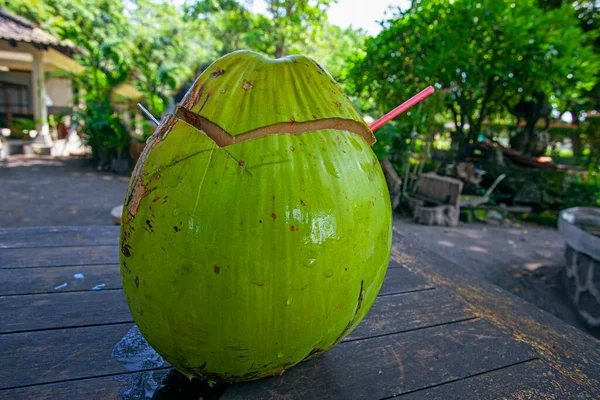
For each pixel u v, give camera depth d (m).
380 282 0.96
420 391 0.98
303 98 0.84
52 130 12.97
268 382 0.98
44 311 1.28
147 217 0.80
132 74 10.15
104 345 1.12
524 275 3.98
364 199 0.85
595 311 3.00
